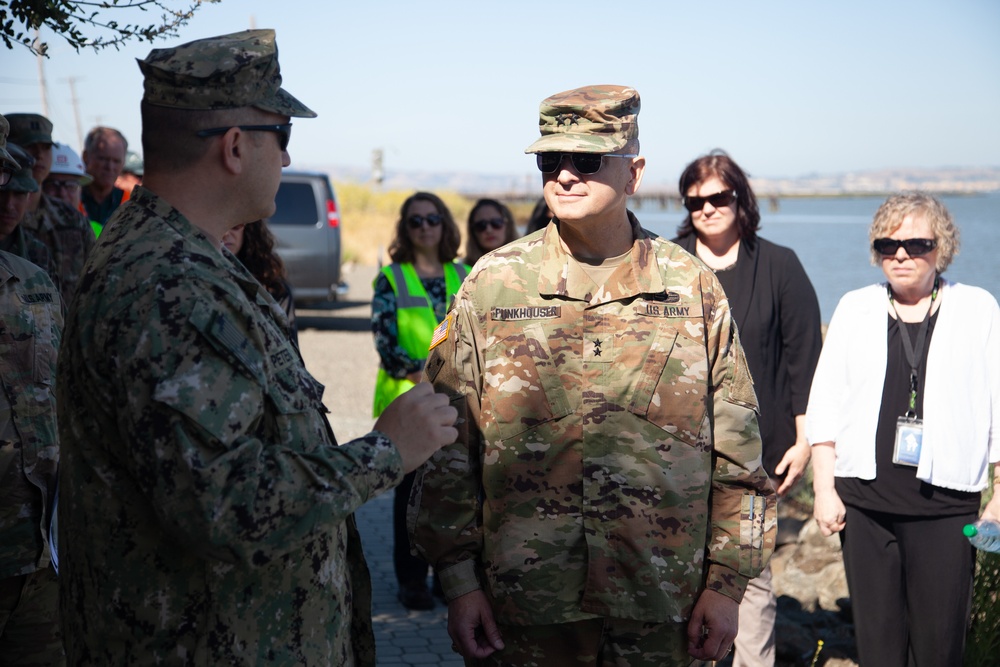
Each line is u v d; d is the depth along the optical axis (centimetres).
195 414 168
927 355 349
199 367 171
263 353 182
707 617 253
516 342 256
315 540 192
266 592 185
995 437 346
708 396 261
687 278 261
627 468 250
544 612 250
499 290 259
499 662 259
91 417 181
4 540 284
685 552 251
